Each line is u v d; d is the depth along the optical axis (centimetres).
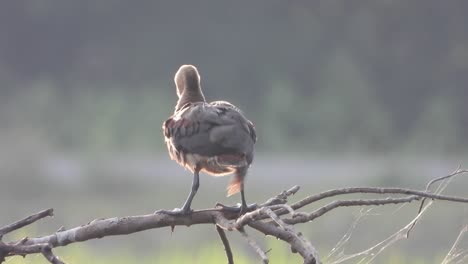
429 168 2952
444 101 4138
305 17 4650
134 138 3659
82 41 4616
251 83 4466
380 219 1414
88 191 2709
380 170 2792
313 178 2822
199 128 696
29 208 2423
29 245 607
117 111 3838
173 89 4350
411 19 4566
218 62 4522
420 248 1390
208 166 702
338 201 613
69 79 4484
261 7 4653
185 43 4566
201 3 4641
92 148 3309
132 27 4625
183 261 1478
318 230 1502
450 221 1496
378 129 3909
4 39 4572
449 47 4494
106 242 1802
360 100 4069
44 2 4575
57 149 3703
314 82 4412
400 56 4484
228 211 674
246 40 4556
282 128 3950
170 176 2928
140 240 1817
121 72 4484
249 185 2605
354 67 4316
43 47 4588
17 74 4522
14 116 3738
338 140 3888
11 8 4566
